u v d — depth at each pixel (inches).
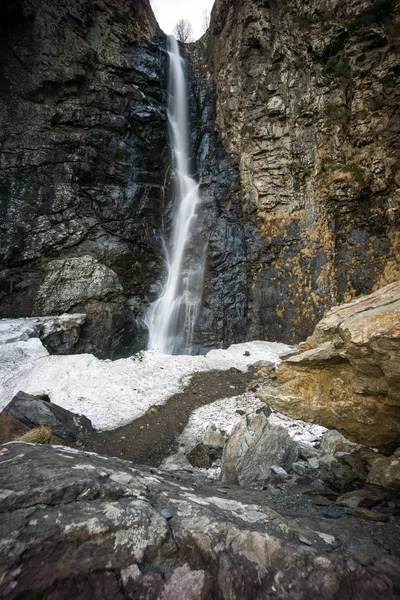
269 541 84.4
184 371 427.5
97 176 655.1
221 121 795.4
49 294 556.4
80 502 87.8
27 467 100.6
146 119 719.7
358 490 130.3
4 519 78.0
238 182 731.4
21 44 610.2
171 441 270.5
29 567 67.5
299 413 168.9
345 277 571.2
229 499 114.2
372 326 130.3
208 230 722.2
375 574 79.1
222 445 239.0
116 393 365.4
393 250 530.0
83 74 660.7
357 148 579.8
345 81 608.1
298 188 645.3
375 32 579.8
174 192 757.3
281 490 141.9
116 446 263.7
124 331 595.5
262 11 729.6
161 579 71.1
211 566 76.4
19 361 430.6
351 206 583.2
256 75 719.7
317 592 73.0
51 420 272.1
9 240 552.1
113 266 625.0
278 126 676.7
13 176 572.4
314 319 585.9
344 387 155.9
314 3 672.4
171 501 98.8
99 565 71.1
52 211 595.8
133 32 782.5
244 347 548.1
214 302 672.4
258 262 668.7
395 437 147.4
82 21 693.3
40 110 615.2
